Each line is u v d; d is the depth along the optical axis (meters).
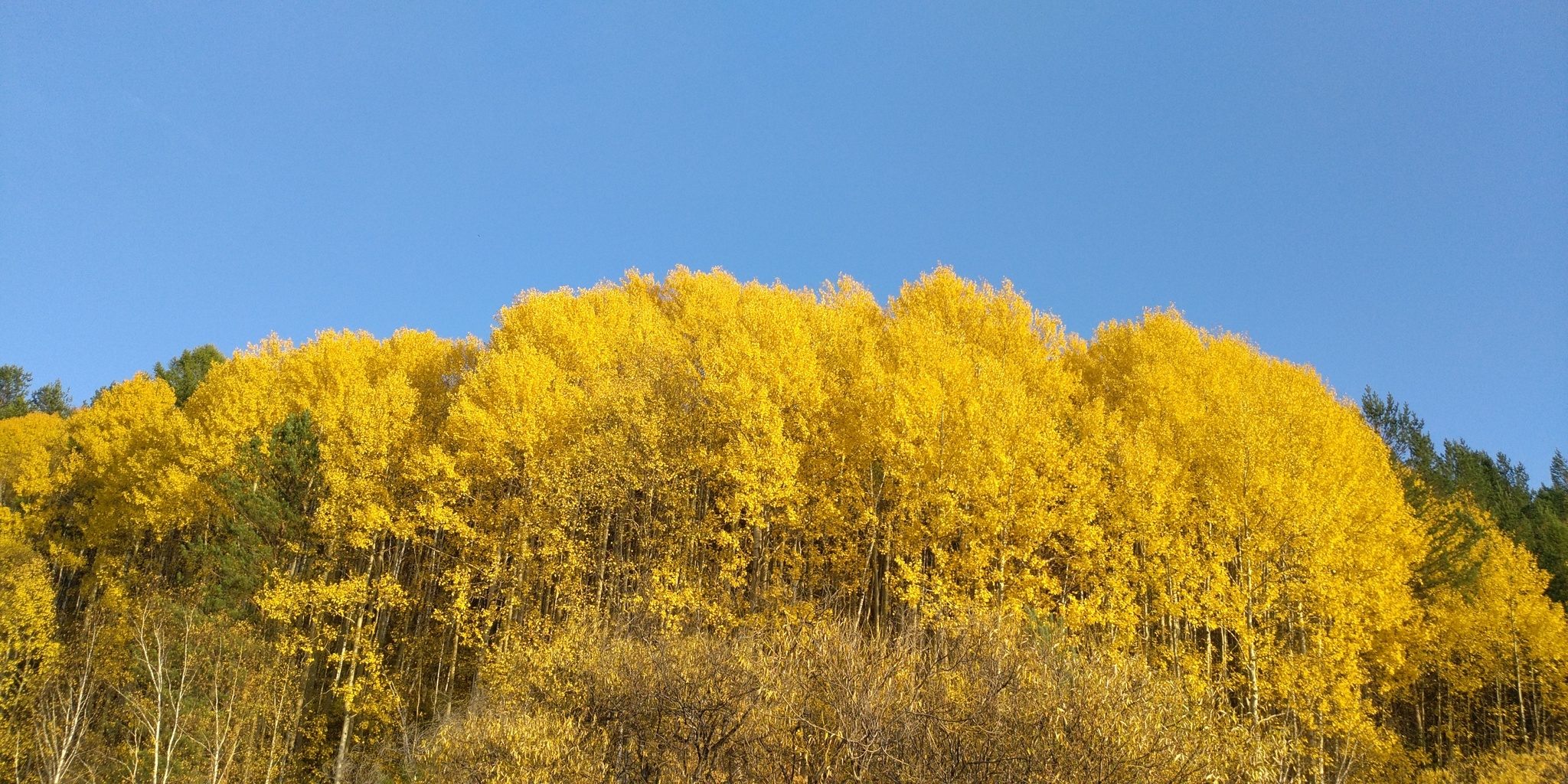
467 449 25.66
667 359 28.67
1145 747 9.86
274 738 19.97
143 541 33.00
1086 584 23.86
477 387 26.84
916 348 26.61
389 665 25.33
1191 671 19.31
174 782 19.28
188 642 20.80
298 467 25.31
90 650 23.25
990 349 31.31
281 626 23.52
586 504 25.19
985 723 10.26
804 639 13.19
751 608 22.70
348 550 26.16
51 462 38.94
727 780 10.82
